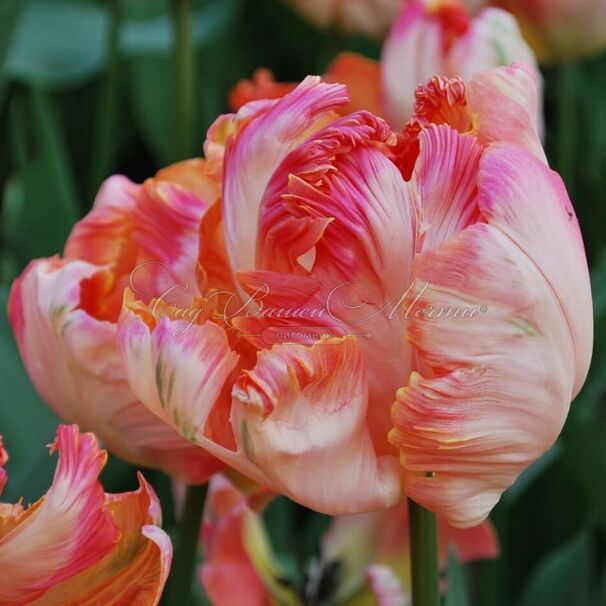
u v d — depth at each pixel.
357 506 0.46
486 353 0.45
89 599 0.45
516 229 0.46
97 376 0.51
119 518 0.45
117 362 0.50
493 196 0.46
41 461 0.63
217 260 0.49
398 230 0.46
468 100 0.48
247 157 0.48
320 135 0.46
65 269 0.51
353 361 0.45
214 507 0.63
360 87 0.68
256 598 0.65
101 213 0.53
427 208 0.46
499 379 0.46
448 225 0.46
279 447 0.45
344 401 0.45
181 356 0.46
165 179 0.52
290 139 0.47
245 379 0.45
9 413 0.69
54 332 0.51
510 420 0.46
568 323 0.46
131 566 0.45
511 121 0.47
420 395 0.45
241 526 0.64
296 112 0.47
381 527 0.67
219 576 0.64
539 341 0.46
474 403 0.46
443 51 0.66
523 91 0.48
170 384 0.46
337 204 0.46
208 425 0.47
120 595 0.45
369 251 0.46
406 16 0.67
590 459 0.70
